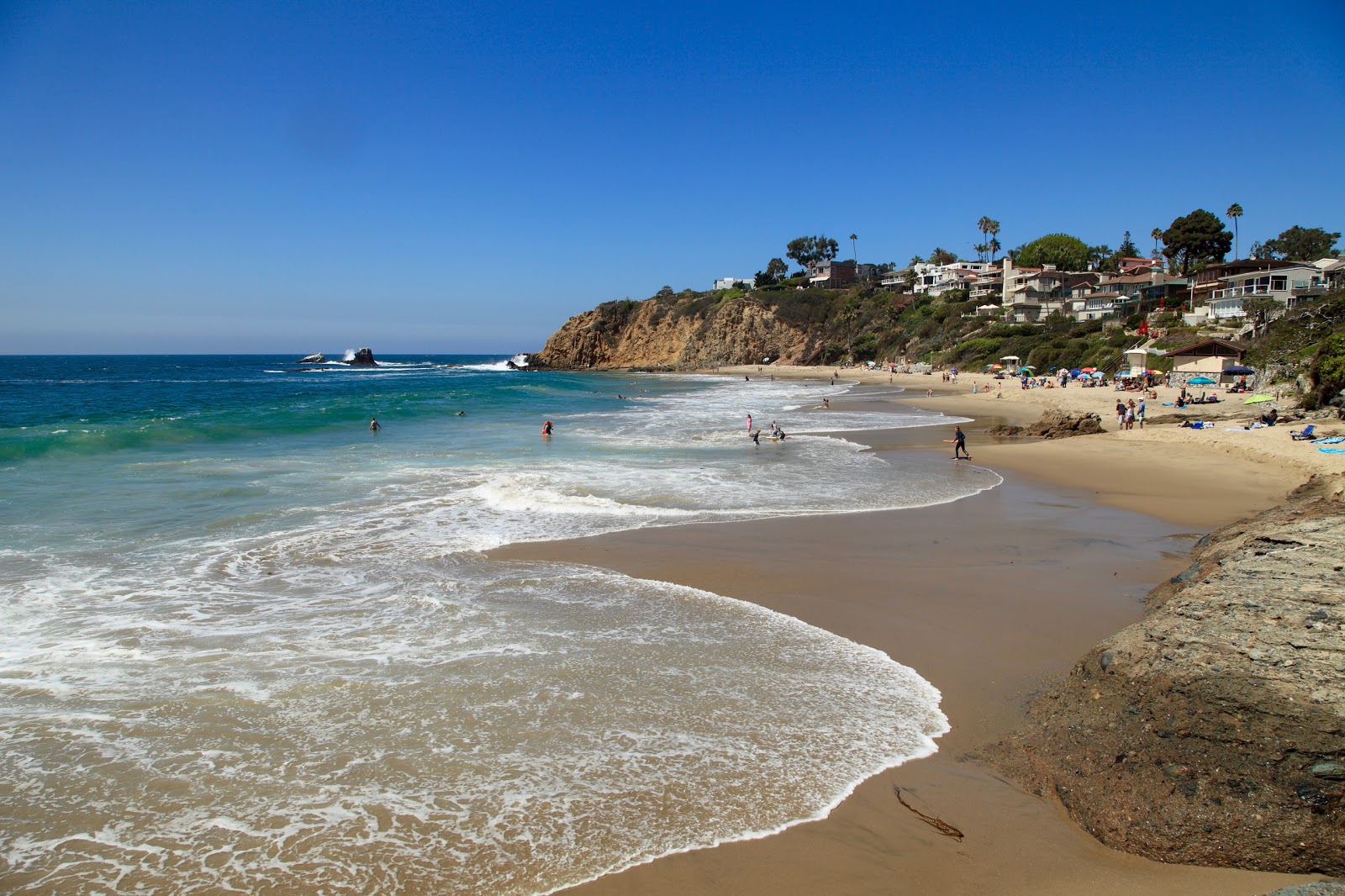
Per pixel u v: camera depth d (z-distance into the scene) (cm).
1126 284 8475
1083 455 2436
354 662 823
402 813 556
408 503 1703
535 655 848
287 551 1303
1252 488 1811
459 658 836
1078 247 11506
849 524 1538
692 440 3039
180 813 556
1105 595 1070
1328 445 2166
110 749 641
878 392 6575
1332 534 859
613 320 14875
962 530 1483
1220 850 506
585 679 782
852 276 14550
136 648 861
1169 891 486
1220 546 1103
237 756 630
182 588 1091
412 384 8288
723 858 514
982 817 562
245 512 1595
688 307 14112
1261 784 514
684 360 13275
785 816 559
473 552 1312
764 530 1480
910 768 627
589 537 1423
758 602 1054
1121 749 582
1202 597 724
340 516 1572
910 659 851
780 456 2555
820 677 799
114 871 495
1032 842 536
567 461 2402
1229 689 558
